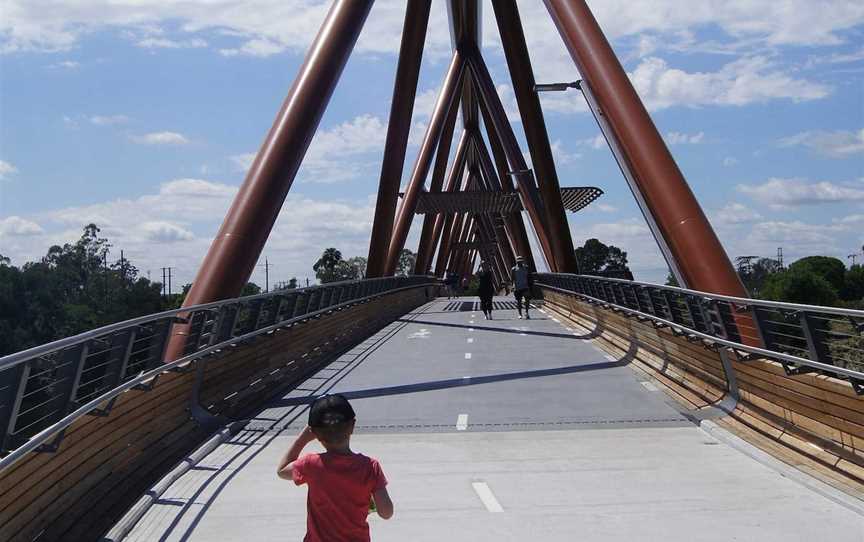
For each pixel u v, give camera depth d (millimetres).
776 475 8969
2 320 60438
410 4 38375
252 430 11875
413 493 8516
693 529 7152
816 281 63719
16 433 6562
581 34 22609
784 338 12672
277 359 16734
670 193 18875
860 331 8289
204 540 7043
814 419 9398
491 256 142375
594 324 26656
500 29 40531
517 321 31766
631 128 20469
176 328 12039
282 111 21297
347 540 4051
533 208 47875
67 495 7316
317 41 22672
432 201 54031
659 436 11148
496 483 8875
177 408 11219
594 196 47406
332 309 22500
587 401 13836
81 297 81125
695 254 17859
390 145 38688
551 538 7008
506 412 13000
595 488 8578
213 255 18625
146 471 8938
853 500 7699
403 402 14047
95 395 8336
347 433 4152
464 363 19000
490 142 64250
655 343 17281
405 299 41938
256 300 15539
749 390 11516
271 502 8172
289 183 20406
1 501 6188
